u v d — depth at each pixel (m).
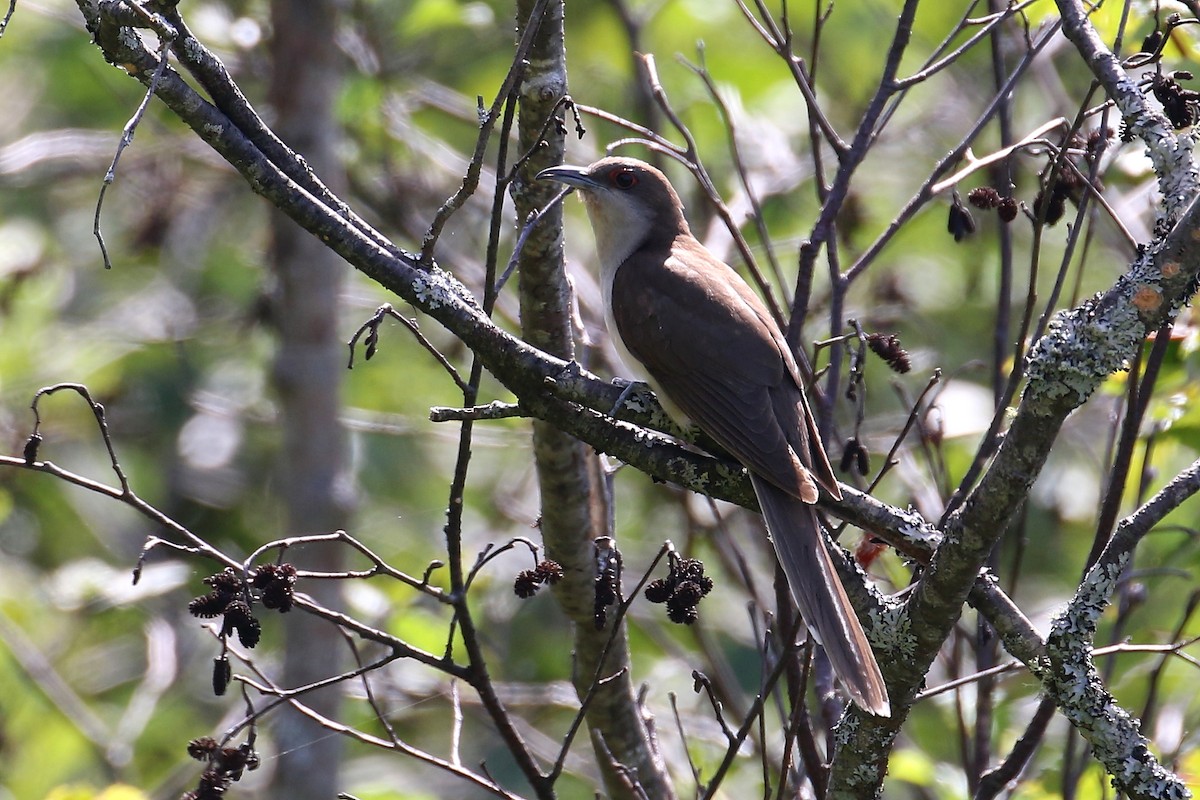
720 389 8.48
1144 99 6.38
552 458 8.95
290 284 12.58
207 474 16.12
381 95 13.95
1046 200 7.53
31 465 6.70
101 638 15.28
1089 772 9.02
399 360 15.88
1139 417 7.51
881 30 15.70
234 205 17.31
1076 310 6.14
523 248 8.65
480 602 13.09
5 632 13.50
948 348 14.61
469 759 14.39
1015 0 8.52
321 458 12.55
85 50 15.52
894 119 15.76
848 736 7.20
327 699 11.98
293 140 12.53
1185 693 10.34
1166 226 6.09
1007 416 8.74
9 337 15.38
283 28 12.49
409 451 15.54
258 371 16.16
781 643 8.13
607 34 15.32
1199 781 8.52
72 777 13.48
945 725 11.08
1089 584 6.59
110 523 15.84
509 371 7.08
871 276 14.84
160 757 14.77
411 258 6.99
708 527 11.24
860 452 8.25
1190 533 8.89
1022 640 6.73
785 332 9.07
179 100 6.66
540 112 8.59
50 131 16.09
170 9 6.74
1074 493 14.00
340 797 7.55
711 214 13.20
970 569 6.47
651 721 9.07
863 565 8.24
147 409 16.06
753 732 10.86
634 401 8.88
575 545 9.15
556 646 14.66
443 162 14.06
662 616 14.06
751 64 15.40
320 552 12.31
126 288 16.72
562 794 13.92
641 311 9.05
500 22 16.02
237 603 6.71
